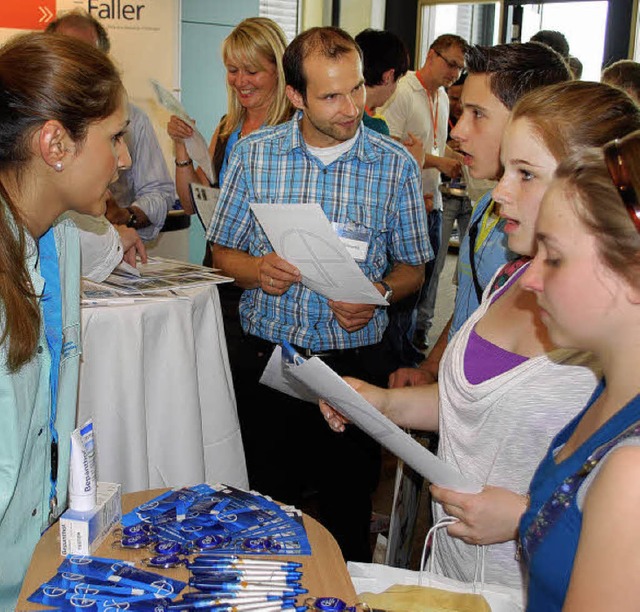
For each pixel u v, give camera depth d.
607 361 0.84
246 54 2.93
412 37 7.32
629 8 6.20
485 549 1.36
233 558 1.19
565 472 0.88
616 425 0.81
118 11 4.73
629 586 0.71
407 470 1.70
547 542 0.86
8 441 1.20
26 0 4.48
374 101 3.71
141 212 3.20
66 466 1.41
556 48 4.63
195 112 5.68
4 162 1.18
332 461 2.39
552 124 1.20
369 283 1.97
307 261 2.01
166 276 2.30
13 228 1.17
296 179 2.20
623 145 0.78
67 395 1.43
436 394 1.66
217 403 2.29
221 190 2.31
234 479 2.35
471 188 3.45
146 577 1.14
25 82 1.16
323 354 2.23
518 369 1.30
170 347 2.10
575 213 0.80
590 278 0.79
